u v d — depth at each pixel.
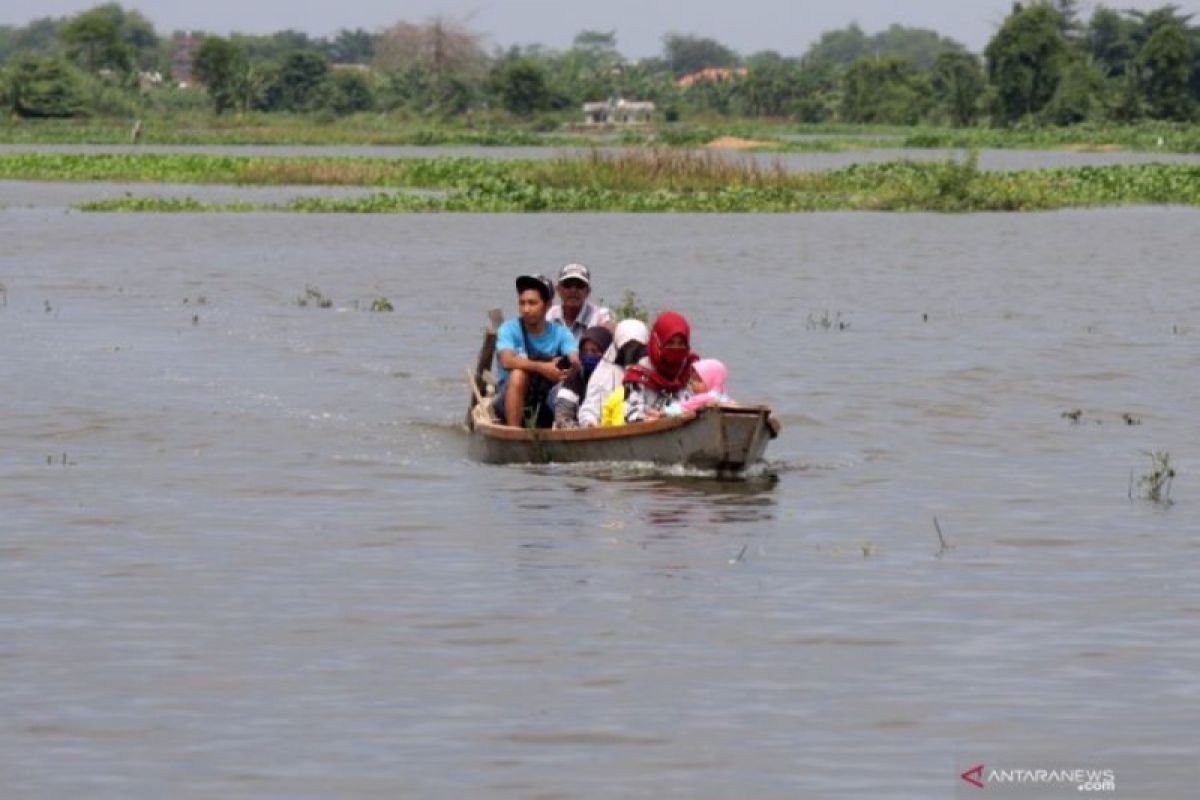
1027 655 21.64
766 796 17.36
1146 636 22.42
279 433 37.38
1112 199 136.75
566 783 17.67
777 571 25.62
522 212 122.06
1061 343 51.88
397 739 18.83
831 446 35.94
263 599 24.05
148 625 22.83
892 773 17.91
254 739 18.83
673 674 20.92
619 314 53.19
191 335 53.75
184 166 174.25
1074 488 31.73
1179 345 51.44
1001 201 128.12
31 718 19.42
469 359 49.12
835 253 86.75
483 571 25.53
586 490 31.39
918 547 27.20
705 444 32.19
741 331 54.81
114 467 33.50
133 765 18.11
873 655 21.64
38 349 50.06
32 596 24.19
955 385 43.84
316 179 158.75
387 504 30.19
